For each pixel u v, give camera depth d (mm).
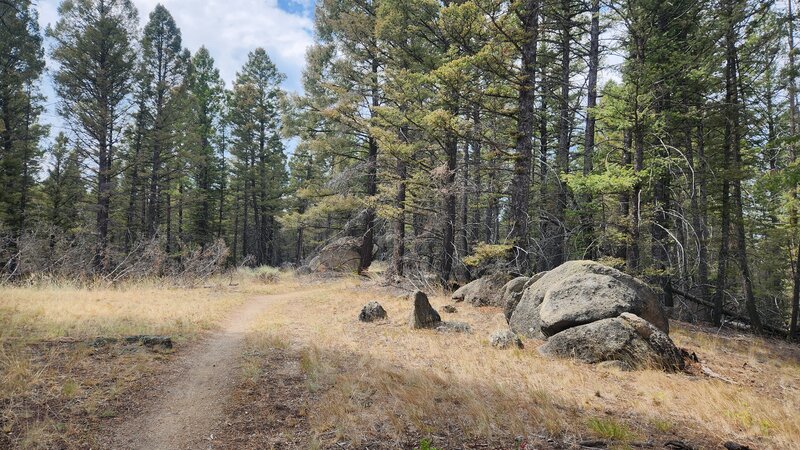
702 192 17375
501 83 14484
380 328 10375
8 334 7086
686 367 8117
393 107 18234
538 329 9930
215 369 6781
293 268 35438
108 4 25078
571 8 17203
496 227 24922
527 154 14070
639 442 4586
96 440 4328
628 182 12406
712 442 4746
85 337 7574
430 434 4668
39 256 17062
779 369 9258
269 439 4531
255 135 41750
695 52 14945
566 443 4496
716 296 15945
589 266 10172
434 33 16359
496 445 4434
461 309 13445
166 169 32156
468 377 6688
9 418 4457
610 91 13883
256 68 40719
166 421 4902
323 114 20359
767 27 15188
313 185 24125
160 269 19859
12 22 22469
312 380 6285
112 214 30969
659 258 16844
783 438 4941
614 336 7973
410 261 20062
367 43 20359
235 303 14602
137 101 29078
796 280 15898
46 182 26375
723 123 15672
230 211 49000
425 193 17875
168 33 30734
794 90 16500
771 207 19766
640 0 13414
